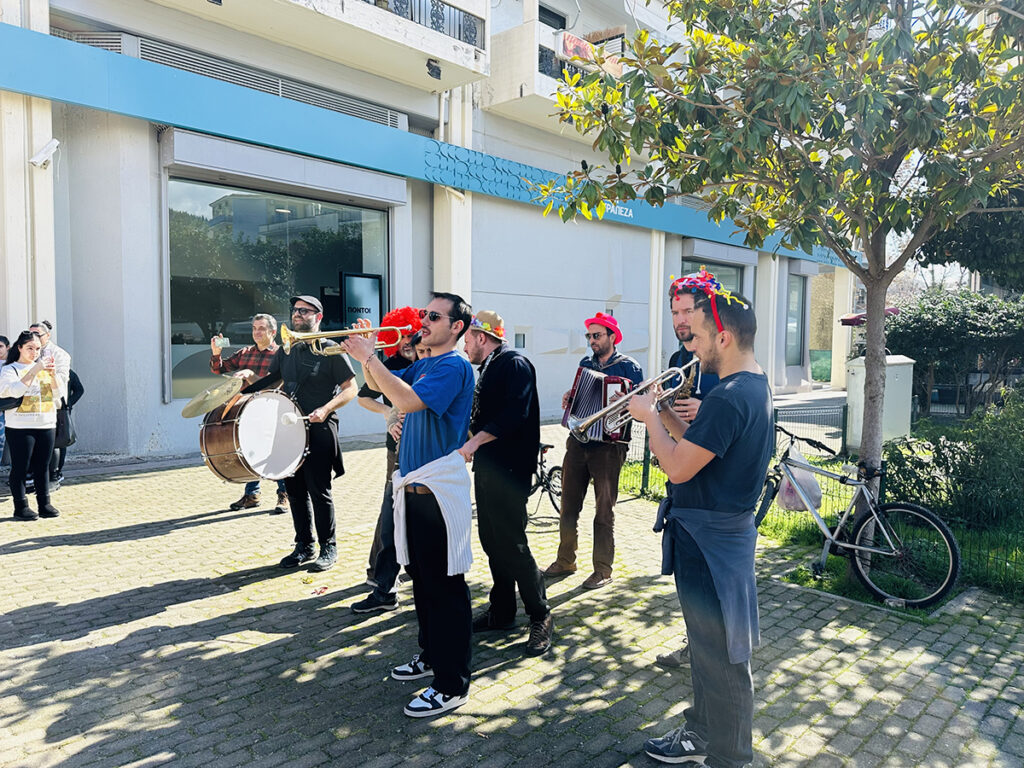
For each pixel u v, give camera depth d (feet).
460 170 43.50
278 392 15.28
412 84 41.86
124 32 31.01
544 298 50.47
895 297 120.67
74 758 8.90
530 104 45.50
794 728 9.91
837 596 15.03
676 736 9.02
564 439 40.32
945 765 9.09
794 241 16.66
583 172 16.51
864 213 15.97
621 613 13.98
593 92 16.17
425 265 44.34
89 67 28.40
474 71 40.19
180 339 33.17
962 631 13.32
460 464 10.03
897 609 14.39
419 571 10.38
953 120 15.30
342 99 39.19
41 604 14.05
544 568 16.70
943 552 14.66
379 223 41.73
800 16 16.06
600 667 11.67
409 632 12.88
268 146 34.50
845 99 13.97
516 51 44.57
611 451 15.16
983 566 16.01
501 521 11.73
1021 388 38.09
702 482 7.88
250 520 20.76
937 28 14.87
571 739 9.52
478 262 45.96
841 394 77.77
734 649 7.73
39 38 27.17
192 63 33.14
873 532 15.26
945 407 53.31
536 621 12.19
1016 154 15.62
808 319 81.20
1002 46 15.39
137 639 12.46
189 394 33.45
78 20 29.81
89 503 22.77
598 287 54.65
